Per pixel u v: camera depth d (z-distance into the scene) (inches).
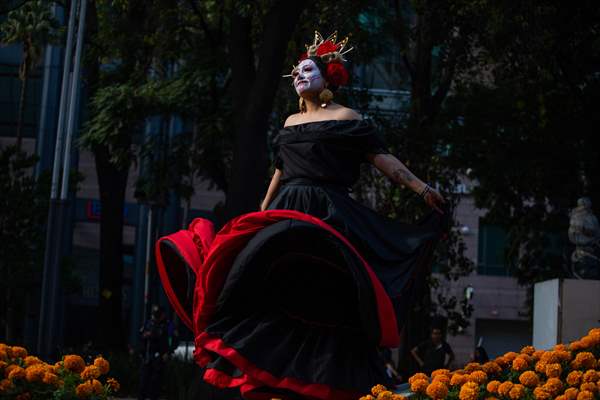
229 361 178.1
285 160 191.9
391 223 190.2
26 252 917.8
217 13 787.4
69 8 971.3
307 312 178.5
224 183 898.1
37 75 1541.6
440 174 871.1
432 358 596.7
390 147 850.8
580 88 825.5
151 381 705.0
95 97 856.3
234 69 669.9
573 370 240.7
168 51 870.4
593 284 398.3
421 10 794.2
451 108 904.3
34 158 941.8
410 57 949.2
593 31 762.2
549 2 748.0
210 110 864.9
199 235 194.7
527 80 815.7
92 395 207.0
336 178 187.6
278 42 629.3
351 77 870.4
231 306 179.9
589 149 800.9
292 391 178.7
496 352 1625.2
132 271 1604.3
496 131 872.3
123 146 858.8
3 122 1540.4
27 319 1143.6
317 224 169.8
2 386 200.8
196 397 472.1
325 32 793.6
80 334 1572.3
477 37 857.5
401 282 181.3
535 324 444.1
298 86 195.3
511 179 842.8
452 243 888.9
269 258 177.6
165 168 903.7
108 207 991.6
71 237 1403.8
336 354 176.1
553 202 869.8
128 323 1604.3
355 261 168.9
